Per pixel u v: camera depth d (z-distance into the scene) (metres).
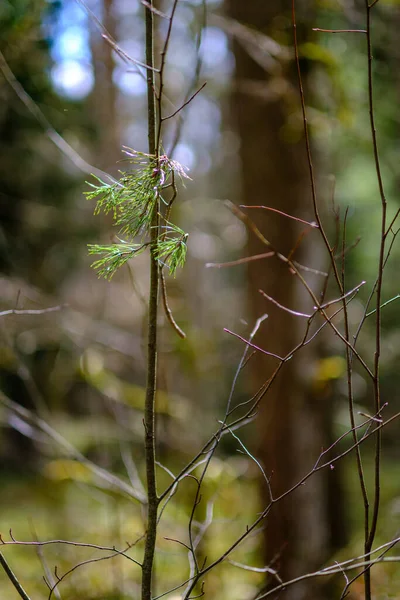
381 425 1.19
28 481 5.07
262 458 3.13
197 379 4.60
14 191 4.06
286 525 3.03
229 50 3.28
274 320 3.05
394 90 3.60
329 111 3.27
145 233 1.09
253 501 3.46
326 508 3.22
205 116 8.45
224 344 5.95
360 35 3.42
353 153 4.38
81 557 3.03
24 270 4.11
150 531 1.10
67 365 4.38
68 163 4.09
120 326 5.05
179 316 4.20
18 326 3.15
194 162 8.66
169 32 1.05
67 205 4.41
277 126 3.08
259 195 3.12
